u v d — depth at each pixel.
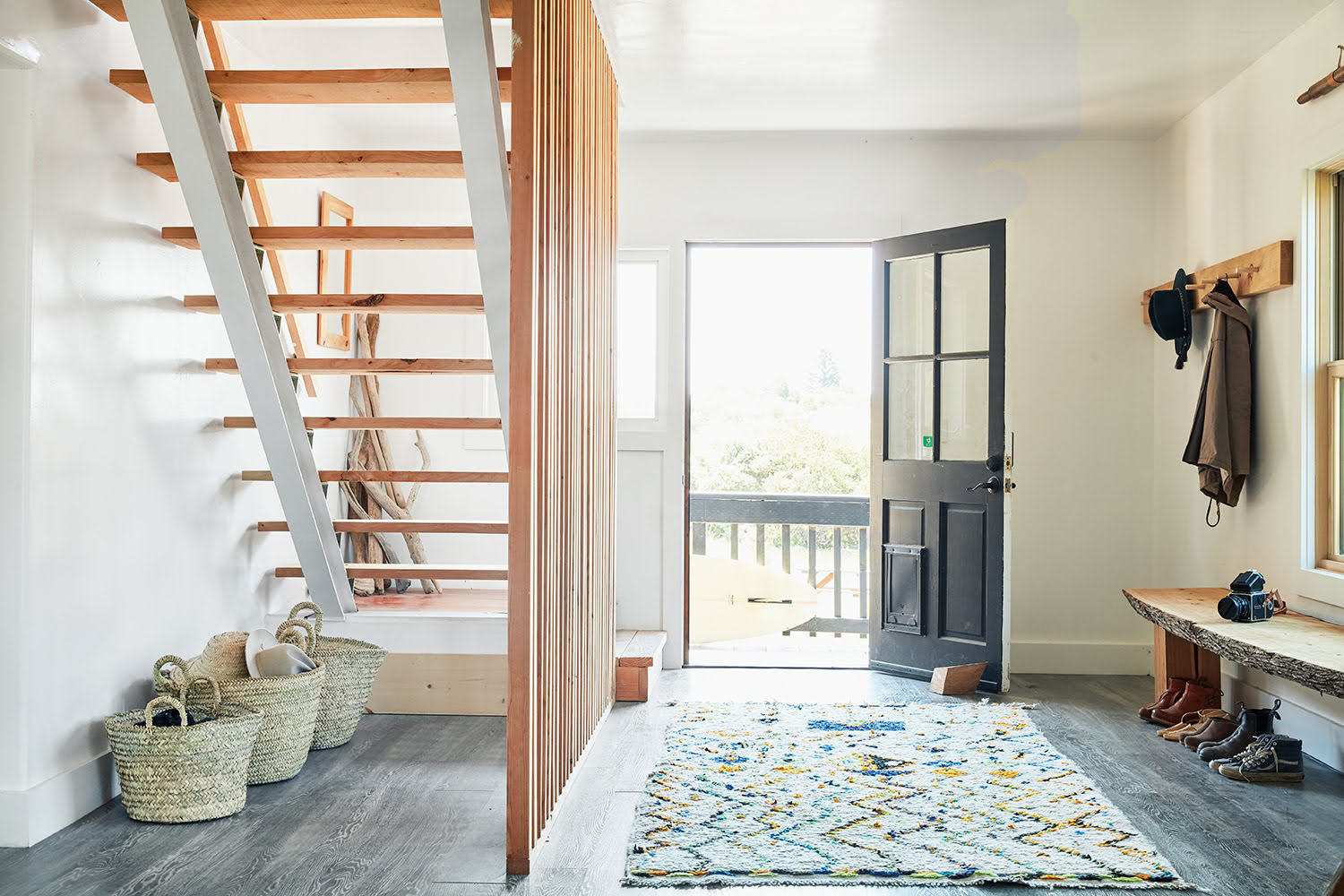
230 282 3.62
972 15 4.21
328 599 4.54
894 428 5.85
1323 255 4.28
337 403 5.67
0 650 3.10
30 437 3.12
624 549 5.91
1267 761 3.79
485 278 3.58
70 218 3.32
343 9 3.27
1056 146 5.90
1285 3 4.08
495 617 4.67
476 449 5.99
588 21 4.01
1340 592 4.01
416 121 5.60
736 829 3.20
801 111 5.43
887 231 5.89
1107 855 3.00
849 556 8.45
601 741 4.27
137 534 3.67
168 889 2.74
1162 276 5.79
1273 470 4.57
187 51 3.25
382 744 4.21
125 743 3.22
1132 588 5.75
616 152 4.89
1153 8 4.13
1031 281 5.91
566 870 2.90
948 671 5.20
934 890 2.79
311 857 2.98
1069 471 5.91
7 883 2.78
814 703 4.97
